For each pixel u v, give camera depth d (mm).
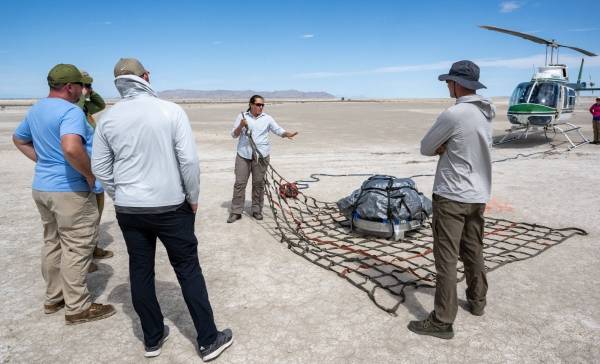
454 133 3014
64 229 3340
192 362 2973
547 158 12695
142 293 2852
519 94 16375
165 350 3115
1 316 3605
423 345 3145
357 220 5664
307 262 4789
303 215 6785
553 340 3189
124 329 3414
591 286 4109
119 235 5801
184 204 2787
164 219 2691
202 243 5430
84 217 3373
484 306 3549
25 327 3434
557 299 3844
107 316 3592
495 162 11914
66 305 3451
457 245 3139
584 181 9016
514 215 6594
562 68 15992
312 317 3562
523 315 3561
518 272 4438
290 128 24422
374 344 3162
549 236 5578
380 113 43000
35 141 3254
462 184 3053
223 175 10133
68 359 3006
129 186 2658
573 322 3441
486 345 3133
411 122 29297
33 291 4090
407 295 3961
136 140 2588
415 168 10938
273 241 5516
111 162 2738
